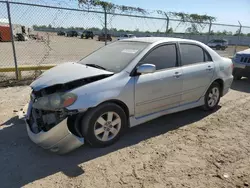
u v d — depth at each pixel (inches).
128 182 105.5
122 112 135.7
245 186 105.3
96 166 117.0
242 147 140.8
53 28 328.5
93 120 125.0
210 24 446.6
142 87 140.8
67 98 115.6
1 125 159.5
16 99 212.5
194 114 193.5
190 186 103.9
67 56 577.6
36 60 492.7
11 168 113.8
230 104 224.1
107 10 301.0
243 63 311.6
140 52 146.5
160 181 106.7
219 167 119.0
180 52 167.3
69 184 103.4
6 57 529.7
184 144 142.0
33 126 129.1
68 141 118.3
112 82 129.6
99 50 176.1
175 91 161.8
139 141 143.9
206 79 182.9
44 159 122.1
